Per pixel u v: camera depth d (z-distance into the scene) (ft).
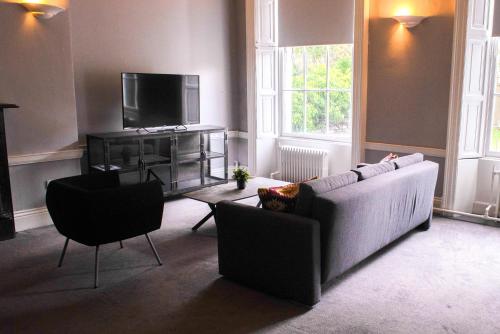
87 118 15.85
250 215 9.41
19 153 13.61
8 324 8.45
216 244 12.57
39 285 10.06
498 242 12.46
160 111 16.81
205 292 9.66
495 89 14.92
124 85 15.71
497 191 14.79
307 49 18.95
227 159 18.56
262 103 19.69
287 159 19.52
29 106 13.64
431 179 12.89
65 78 14.30
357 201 9.40
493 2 14.02
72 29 15.10
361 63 16.12
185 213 15.52
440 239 12.72
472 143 15.03
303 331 8.09
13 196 13.66
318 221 8.77
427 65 14.99
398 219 11.52
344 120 18.24
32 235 13.38
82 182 11.76
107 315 8.75
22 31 13.25
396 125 16.05
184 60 18.34
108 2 15.87
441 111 14.93
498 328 8.13
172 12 17.69
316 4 17.60
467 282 9.97
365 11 15.78
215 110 19.80
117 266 11.07
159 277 10.43
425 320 8.41
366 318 8.50
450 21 14.32
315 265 8.76
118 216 9.87
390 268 10.73
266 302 9.20
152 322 8.48
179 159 17.06
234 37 19.99
